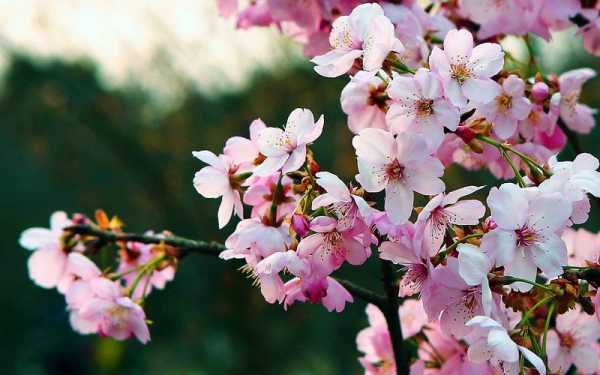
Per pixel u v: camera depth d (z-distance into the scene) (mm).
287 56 2414
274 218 579
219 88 2615
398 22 649
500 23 693
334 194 556
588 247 641
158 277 689
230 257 576
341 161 2215
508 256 546
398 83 562
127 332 661
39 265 686
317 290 563
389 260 586
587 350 636
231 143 599
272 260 560
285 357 2740
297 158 568
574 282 567
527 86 653
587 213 564
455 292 561
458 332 562
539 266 551
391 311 622
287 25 732
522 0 689
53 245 684
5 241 4715
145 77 2689
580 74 672
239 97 2617
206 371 2771
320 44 705
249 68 2480
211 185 595
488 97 565
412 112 563
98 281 657
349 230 562
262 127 600
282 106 2541
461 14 706
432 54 566
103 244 683
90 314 659
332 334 2686
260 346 2744
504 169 656
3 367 4324
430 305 563
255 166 597
